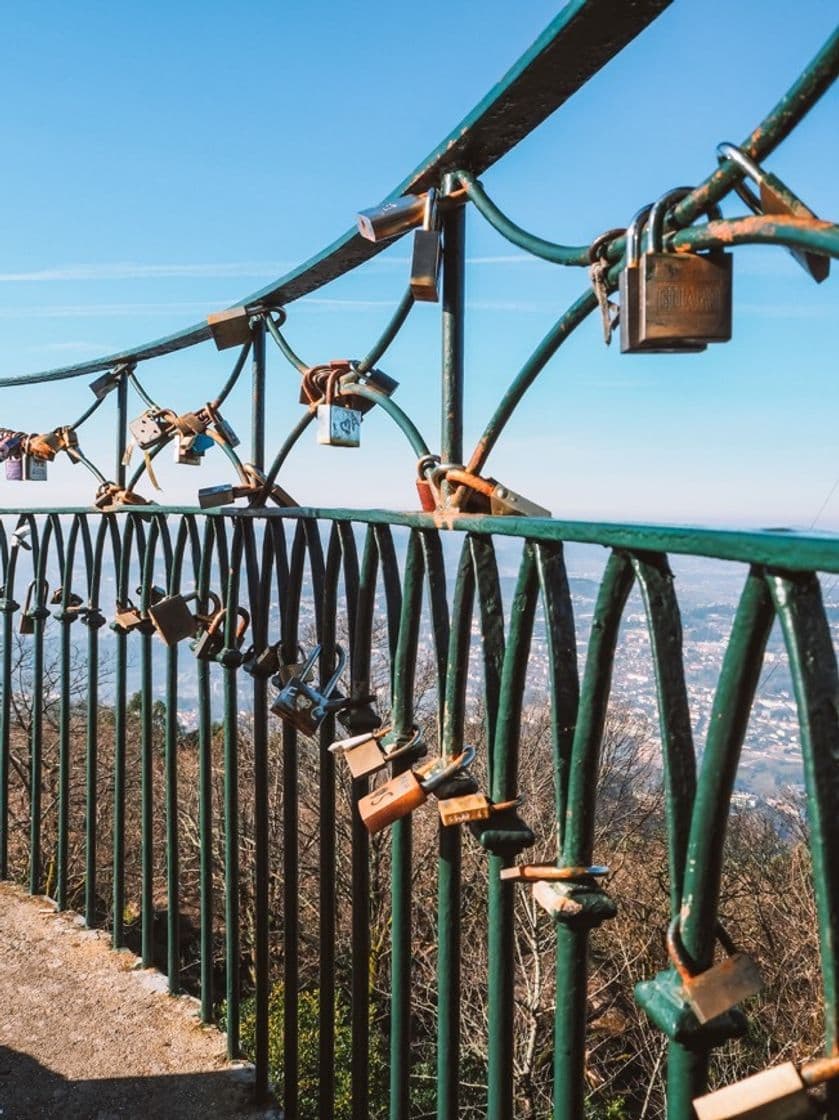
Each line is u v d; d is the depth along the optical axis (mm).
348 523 1868
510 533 1253
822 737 806
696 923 961
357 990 1938
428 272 1465
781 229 790
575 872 1186
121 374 2902
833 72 743
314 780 14609
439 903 1592
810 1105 825
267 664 2205
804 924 14906
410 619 1633
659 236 965
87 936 3061
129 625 2789
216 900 16781
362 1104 1953
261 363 2287
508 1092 1431
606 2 1035
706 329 969
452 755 1530
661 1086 14242
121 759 2918
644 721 15664
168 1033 2531
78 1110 2256
